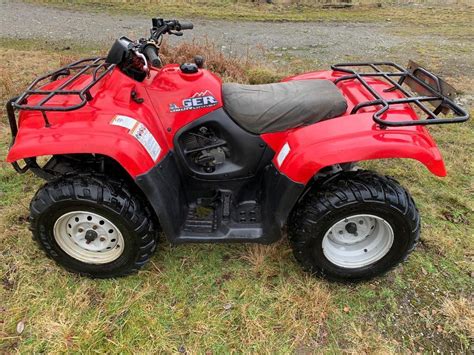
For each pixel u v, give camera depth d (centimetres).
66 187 223
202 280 257
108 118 222
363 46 799
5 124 432
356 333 226
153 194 225
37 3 1088
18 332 222
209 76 254
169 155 247
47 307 236
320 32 909
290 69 643
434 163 218
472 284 258
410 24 1004
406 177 363
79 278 255
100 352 214
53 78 284
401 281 260
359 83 284
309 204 232
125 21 936
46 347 216
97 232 243
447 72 645
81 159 253
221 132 254
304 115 246
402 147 215
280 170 235
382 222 238
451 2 1313
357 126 224
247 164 260
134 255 243
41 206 226
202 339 222
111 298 243
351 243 254
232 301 244
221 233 248
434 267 270
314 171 220
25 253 270
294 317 234
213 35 845
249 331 226
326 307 240
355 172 240
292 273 262
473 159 389
